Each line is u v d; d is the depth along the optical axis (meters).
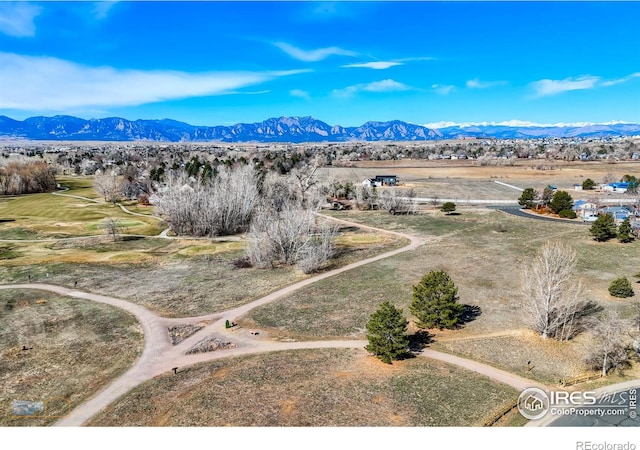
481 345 41.84
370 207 125.88
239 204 98.81
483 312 49.56
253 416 31.12
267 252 72.25
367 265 69.06
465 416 30.61
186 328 48.03
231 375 37.50
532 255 70.69
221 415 31.44
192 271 69.19
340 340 44.28
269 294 58.16
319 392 34.19
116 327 48.59
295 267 69.75
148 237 94.12
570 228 90.31
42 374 39.12
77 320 50.47
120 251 81.75
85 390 36.44
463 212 114.06
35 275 66.88
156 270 69.88
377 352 39.25
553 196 112.75
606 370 36.94
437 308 45.16
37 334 46.91
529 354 39.97
